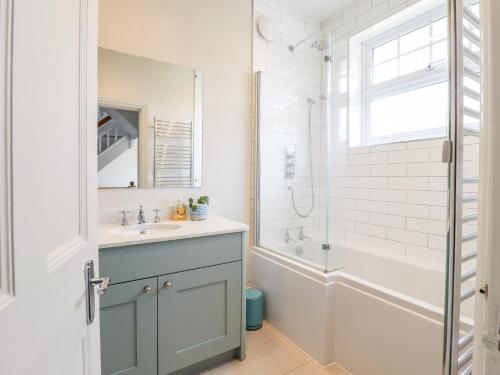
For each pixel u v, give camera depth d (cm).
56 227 52
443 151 78
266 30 231
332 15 259
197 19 201
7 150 37
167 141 190
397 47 225
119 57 172
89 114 69
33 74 42
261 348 176
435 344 116
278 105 235
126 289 123
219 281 152
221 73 212
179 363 140
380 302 137
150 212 182
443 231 188
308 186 213
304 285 172
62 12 54
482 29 44
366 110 244
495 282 38
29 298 41
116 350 123
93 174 72
